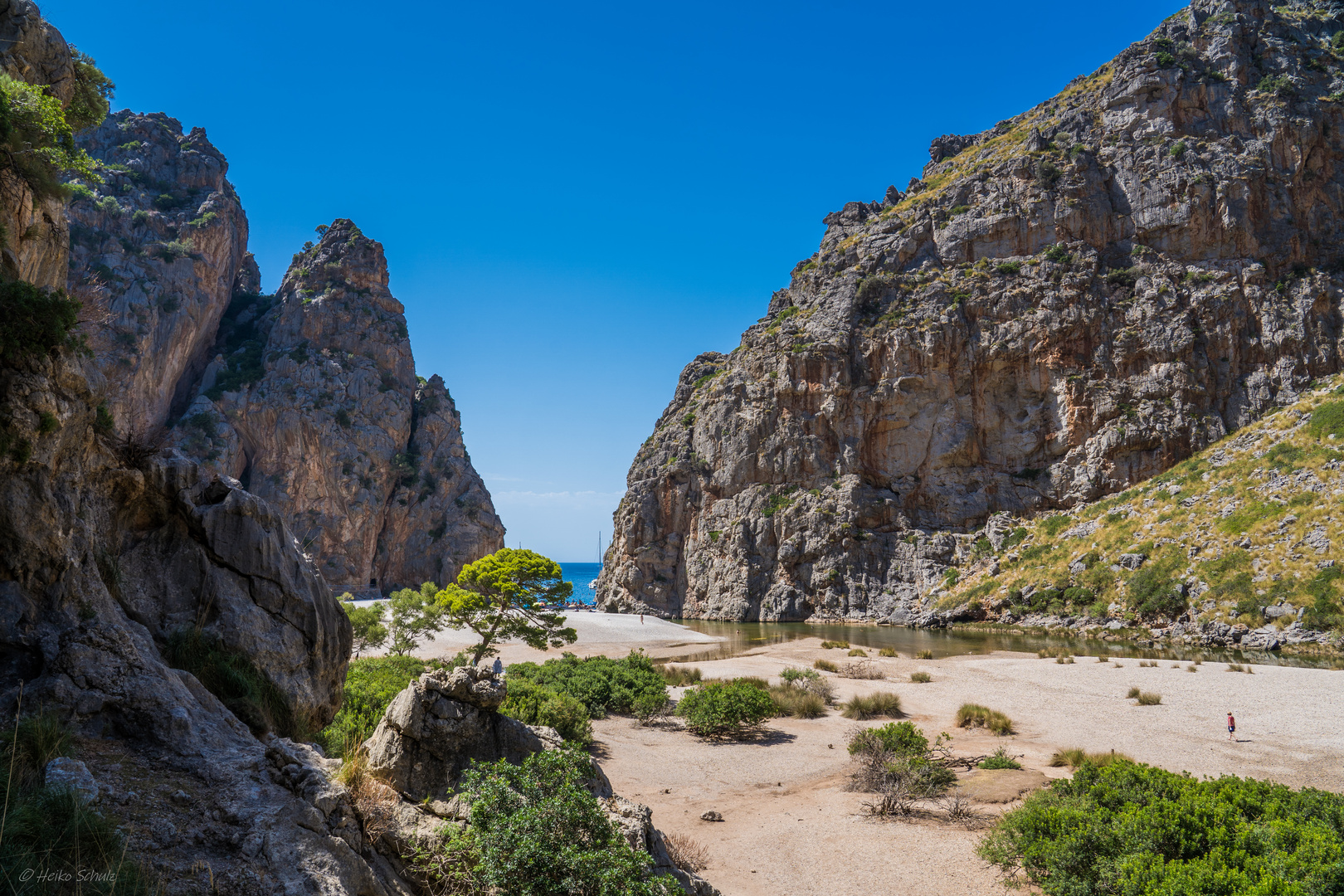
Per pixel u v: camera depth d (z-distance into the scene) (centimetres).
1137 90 8662
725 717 2539
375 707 1602
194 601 970
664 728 2694
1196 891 958
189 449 10425
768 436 9488
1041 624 6612
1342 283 7469
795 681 3597
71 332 873
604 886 673
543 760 824
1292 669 3819
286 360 11819
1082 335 8169
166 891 496
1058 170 8762
